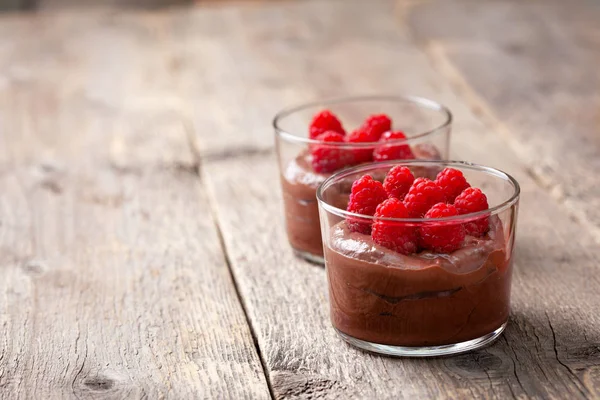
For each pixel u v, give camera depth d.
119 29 1.49
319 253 0.77
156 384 0.66
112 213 0.87
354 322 0.68
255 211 0.86
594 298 0.72
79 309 0.74
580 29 1.33
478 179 0.70
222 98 1.12
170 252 0.80
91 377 0.67
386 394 0.65
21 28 1.52
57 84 1.22
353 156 0.75
